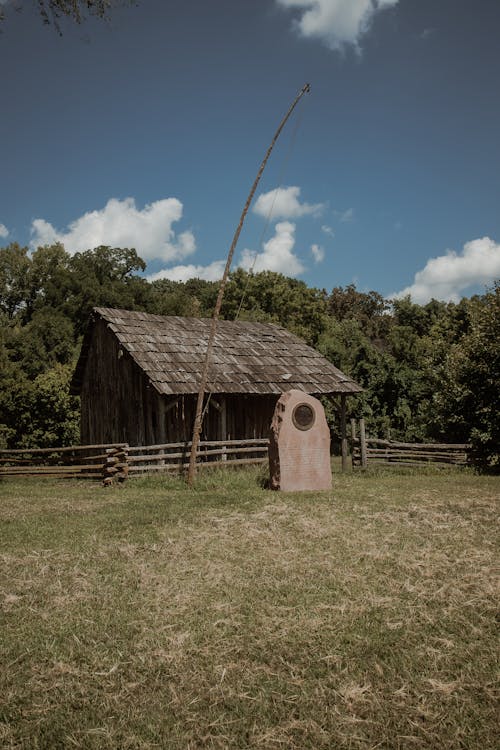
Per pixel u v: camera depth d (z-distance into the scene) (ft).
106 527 28.63
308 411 41.37
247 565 21.80
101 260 164.35
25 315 177.27
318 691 12.87
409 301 151.43
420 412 70.13
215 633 15.83
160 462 50.03
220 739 11.28
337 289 211.00
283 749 10.95
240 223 44.83
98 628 16.25
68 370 80.53
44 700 12.65
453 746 10.96
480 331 56.34
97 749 11.02
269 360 63.00
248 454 59.41
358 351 82.07
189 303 169.99
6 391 67.56
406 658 14.33
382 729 11.48
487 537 25.81
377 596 18.40
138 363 52.37
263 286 157.07
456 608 17.35
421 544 24.71
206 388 52.60
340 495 37.93
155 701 12.61
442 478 47.55
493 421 52.47
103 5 29.81
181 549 24.12
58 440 69.15
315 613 17.13
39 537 26.76
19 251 183.01
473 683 13.11
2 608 17.83
